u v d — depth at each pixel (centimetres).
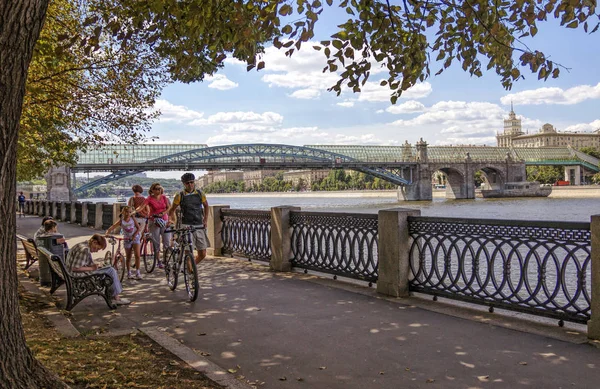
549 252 559
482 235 628
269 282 849
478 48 755
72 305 663
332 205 11462
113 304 693
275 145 11719
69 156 1495
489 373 424
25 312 631
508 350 479
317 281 847
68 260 715
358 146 14038
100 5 991
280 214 967
